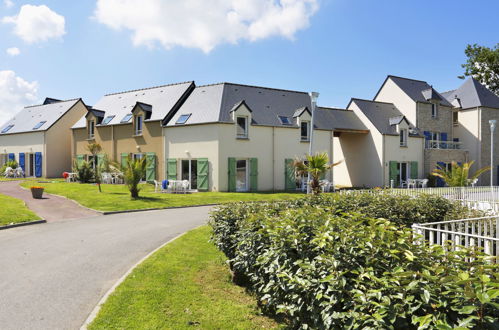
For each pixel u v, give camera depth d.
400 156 29.44
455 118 34.38
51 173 32.53
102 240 9.60
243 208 6.50
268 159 24.88
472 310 2.13
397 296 2.49
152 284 5.91
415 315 2.37
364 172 30.17
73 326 4.54
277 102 27.19
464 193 15.98
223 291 5.75
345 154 32.03
